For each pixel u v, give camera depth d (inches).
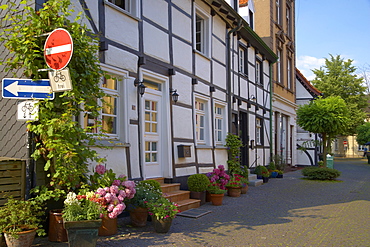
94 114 208.7
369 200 376.2
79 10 239.3
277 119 724.0
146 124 311.7
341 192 438.3
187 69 371.9
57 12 196.1
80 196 194.1
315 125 582.9
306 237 222.5
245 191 412.2
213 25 440.1
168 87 335.3
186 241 206.4
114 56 267.7
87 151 203.3
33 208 187.2
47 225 203.2
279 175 610.2
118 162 264.8
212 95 427.8
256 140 593.9
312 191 442.3
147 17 310.0
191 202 310.2
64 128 189.0
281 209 317.1
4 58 219.3
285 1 776.9
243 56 552.4
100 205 194.7
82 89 204.1
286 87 771.4
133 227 234.5
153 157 319.6
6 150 212.4
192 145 372.2
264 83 638.5
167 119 330.3
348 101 1435.8
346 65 1451.8
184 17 372.2
